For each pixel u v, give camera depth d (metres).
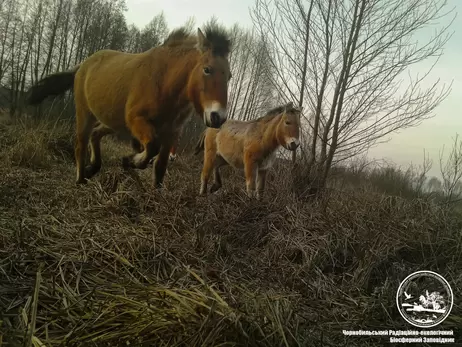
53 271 1.73
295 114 4.12
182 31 3.23
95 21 11.29
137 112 3.15
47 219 2.50
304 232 2.74
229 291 1.74
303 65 4.38
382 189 5.06
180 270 1.98
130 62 3.34
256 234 2.83
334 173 4.59
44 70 11.15
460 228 3.05
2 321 1.27
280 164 4.41
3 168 3.98
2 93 11.55
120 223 2.58
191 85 3.02
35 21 11.41
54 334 1.33
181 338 1.30
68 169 4.86
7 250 1.89
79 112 3.85
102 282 1.72
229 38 3.06
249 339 1.31
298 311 1.79
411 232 2.81
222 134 4.72
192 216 2.87
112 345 1.26
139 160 3.17
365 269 2.29
